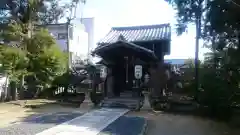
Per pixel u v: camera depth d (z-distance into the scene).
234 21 9.62
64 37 25.47
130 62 16.23
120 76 17.38
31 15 15.84
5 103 14.29
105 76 16.83
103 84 16.27
